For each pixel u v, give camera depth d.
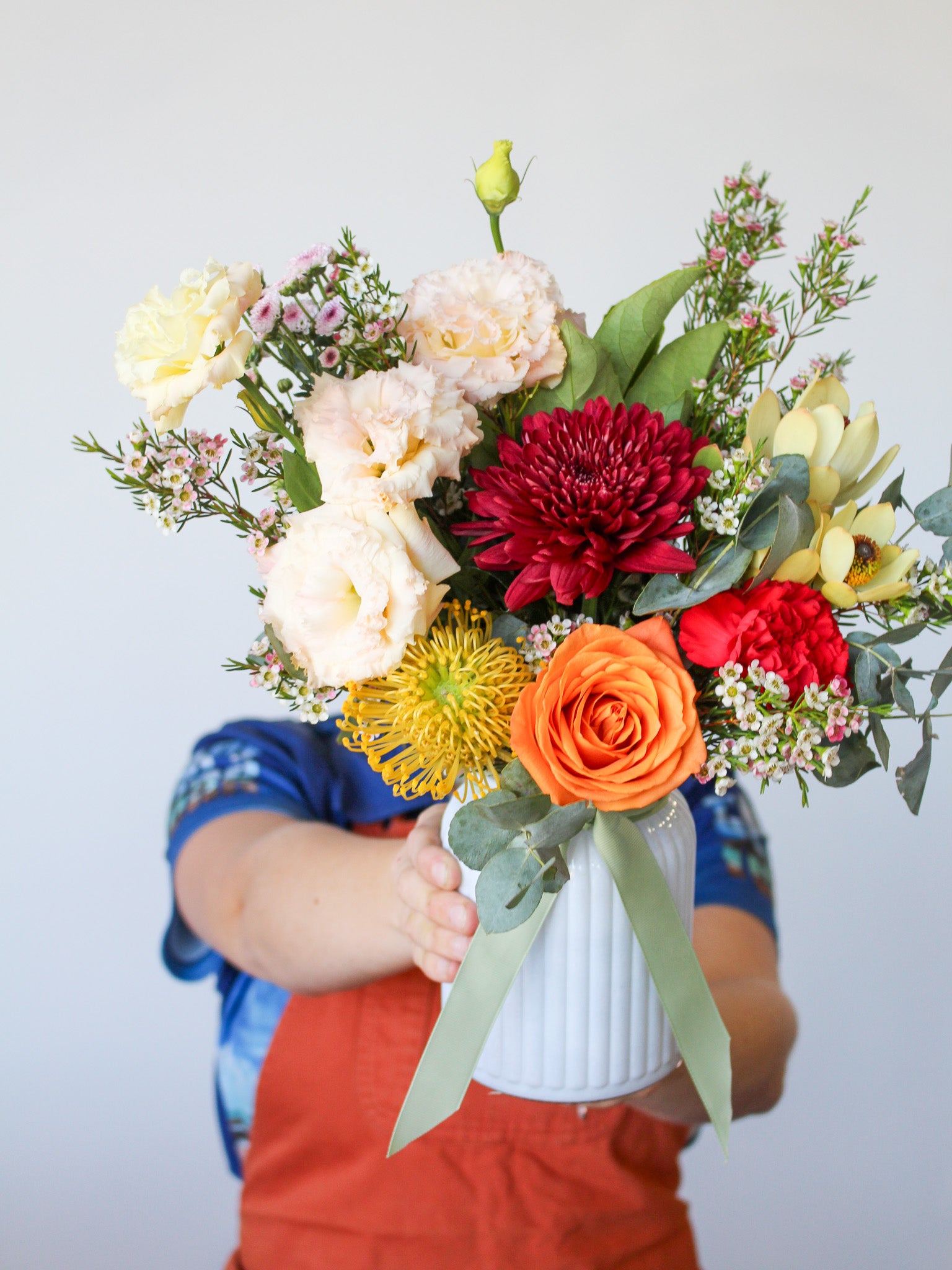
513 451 0.55
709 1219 1.42
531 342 0.59
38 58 1.29
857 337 1.40
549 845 0.57
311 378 0.62
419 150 1.36
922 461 1.42
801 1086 1.45
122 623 1.38
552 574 0.52
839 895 1.45
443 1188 0.96
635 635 0.54
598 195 1.38
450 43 1.34
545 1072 0.65
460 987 0.63
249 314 0.57
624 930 0.64
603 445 0.53
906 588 0.56
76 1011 1.39
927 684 1.43
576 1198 0.97
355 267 0.60
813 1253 1.44
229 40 1.32
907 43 1.36
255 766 1.10
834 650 0.54
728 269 0.71
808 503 0.57
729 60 1.36
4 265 1.31
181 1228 1.40
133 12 1.30
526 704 0.53
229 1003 1.10
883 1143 1.45
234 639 1.40
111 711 1.38
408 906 0.71
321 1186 0.99
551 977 0.64
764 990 1.01
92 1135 1.39
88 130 1.31
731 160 1.38
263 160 1.34
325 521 0.53
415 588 0.51
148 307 0.54
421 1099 0.62
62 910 1.38
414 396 0.53
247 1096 1.08
